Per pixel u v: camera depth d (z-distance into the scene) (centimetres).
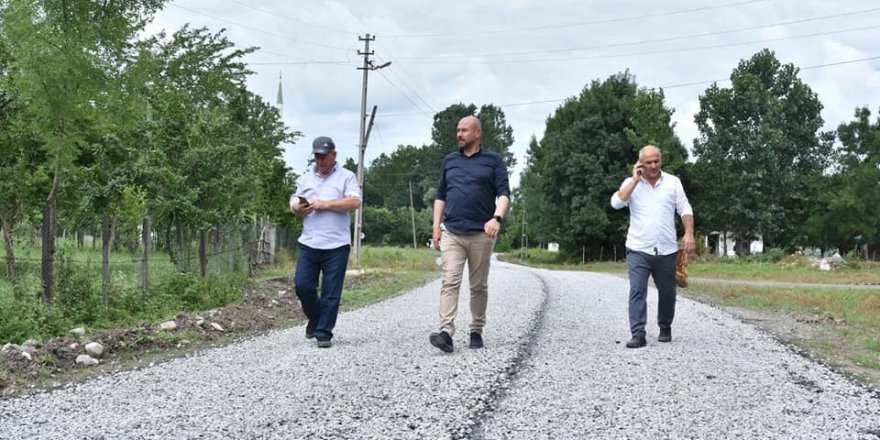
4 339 764
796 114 6284
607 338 769
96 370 626
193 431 418
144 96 1119
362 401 485
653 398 500
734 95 6084
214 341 795
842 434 425
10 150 1168
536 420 446
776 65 6341
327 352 669
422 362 616
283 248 2867
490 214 675
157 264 1605
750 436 419
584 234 5784
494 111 10775
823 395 523
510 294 1322
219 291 1197
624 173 5556
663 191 728
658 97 5381
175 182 1296
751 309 1280
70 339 720
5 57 934
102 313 965
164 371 589
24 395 526
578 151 5759
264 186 2339
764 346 746
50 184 1219
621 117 5691
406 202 12644
